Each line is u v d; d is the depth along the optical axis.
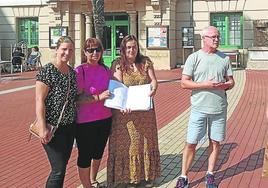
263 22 25.83
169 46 26.56
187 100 14.80
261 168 7.28
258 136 9.52
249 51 26.06
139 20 27.11
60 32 28.11
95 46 5.91
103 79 6.00
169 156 8.06
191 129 6.23
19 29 30.44
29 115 12.52
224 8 27.02
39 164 7.75
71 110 5.15
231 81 6.12
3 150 8.74
